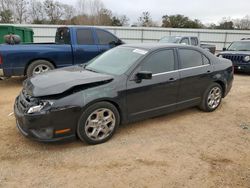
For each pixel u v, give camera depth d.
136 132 4.36
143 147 3.84
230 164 3.44
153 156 3.59
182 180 3.06
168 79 4.53
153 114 4.50
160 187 2.92
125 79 4.04
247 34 27.83
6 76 7.11
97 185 2.93
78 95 3.61
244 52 10.80
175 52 4.76
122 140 4.04
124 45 5.06
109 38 8.48
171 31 28.09
